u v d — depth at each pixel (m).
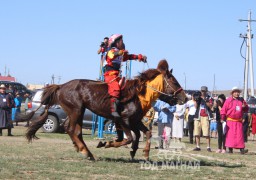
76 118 11.91
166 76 11.70
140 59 11.63
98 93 11.67
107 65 11.65
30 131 12.41
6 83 41.62
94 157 12.16
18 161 11.47
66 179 9.30
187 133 26.94
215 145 21.02
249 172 11.19
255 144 23.16
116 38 11.65
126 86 11.45
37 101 22.59
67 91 12.00
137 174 10.17
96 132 25.14
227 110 16.39
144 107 11.50
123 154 14.10
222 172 10.91
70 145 16.48
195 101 17.56
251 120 27.33
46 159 12.17
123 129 11.48
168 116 16.81
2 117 20.95
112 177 9.70
